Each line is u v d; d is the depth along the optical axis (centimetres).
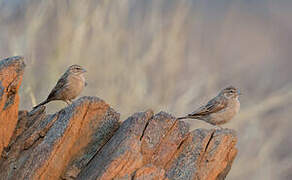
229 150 1146
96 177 1055
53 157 1098
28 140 1141
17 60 1162
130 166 1059
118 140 1109
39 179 1088
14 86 1149
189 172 1118
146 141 1118
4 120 1136
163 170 1066
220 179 1161
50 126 1142
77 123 1130
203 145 1135
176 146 1130
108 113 1163
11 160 1130
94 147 1145
